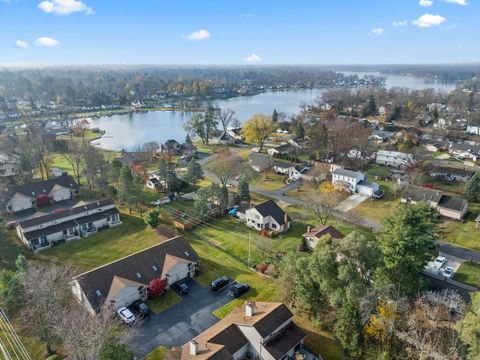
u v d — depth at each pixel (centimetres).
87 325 3297
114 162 8350
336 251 3822
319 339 3900
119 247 5866
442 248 6006
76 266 5256
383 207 7775
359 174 8631
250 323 3584
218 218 7188
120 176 7288
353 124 13162
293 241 6256
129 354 3025
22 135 11950
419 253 3841
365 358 3391
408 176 8956
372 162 11156
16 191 7356
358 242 3741
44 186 7769
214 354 3177
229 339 3531
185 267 4994
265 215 6612
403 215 3978
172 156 12294
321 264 3775
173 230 6338
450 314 3884
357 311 3456
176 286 4741
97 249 5784
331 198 7031
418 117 16975
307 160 11450
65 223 6178
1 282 4259
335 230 6000
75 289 4394
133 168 9531
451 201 7306
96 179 8181
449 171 9462
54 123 18225
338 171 8894
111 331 3606
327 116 16762
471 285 4944
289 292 4266
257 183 9406
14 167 8769
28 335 3841
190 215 7244
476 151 11562
